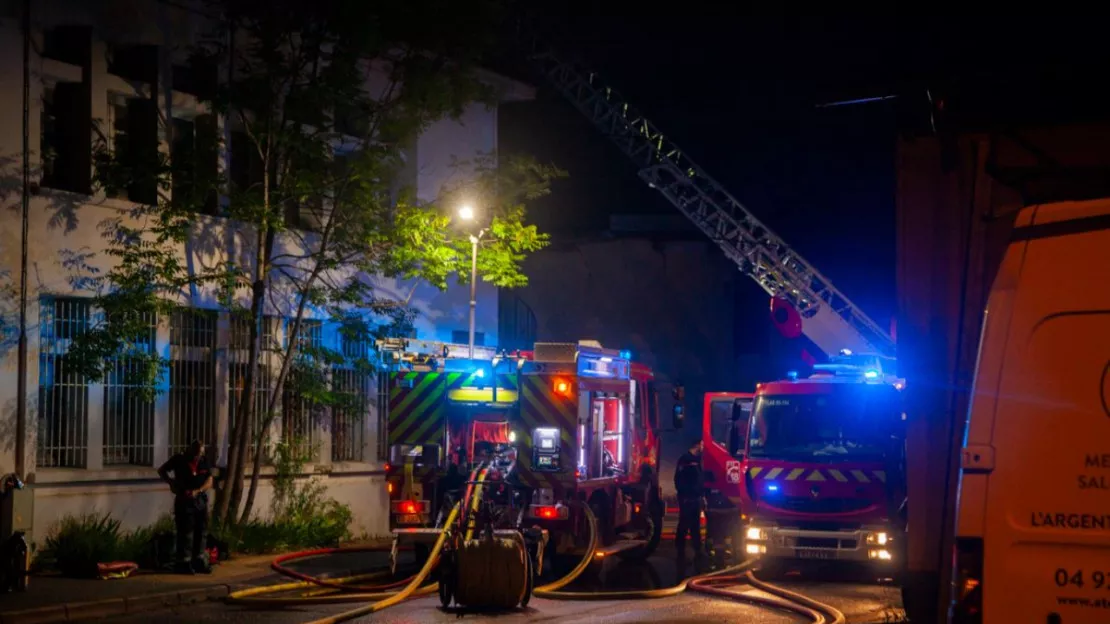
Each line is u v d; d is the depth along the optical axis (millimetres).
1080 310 5395
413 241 18969
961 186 8273
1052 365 5406
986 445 5453
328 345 20406
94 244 16453
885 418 16047
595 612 12930
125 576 14438
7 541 13031
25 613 11719
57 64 16250
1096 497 5281
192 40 18062
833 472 15875
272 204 17641
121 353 16344
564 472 15328
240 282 17922
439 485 15203
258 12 17328
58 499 15797
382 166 18156
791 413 16438
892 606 13648
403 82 18062
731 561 18672
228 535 16906
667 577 16766
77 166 16625
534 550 14031
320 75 17422
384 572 15672
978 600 5445
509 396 15602
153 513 17156
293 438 19422
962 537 5469
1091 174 7707
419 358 15641
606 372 16891
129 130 17609
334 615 12492
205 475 15133
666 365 36531
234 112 18719
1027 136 7977
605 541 16922
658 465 19844
